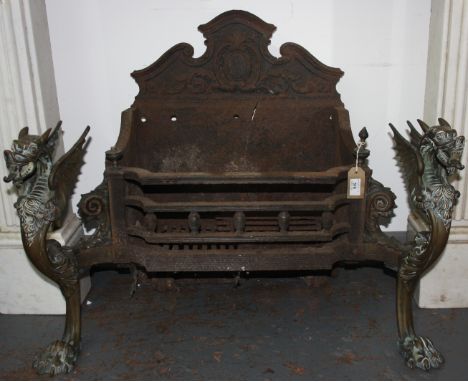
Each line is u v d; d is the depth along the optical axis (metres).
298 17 2.51
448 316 2.29
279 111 2.54
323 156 2.57
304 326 2.21
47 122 2.32
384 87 2.58
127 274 2.64
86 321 2.26
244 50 2.47
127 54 2.55
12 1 2.09
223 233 1.93
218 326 2.21
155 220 1.95
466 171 2.20
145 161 2.57
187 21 2.51
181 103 2.53
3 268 2.30
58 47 2.51
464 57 2.14
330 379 1.90
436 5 2.28
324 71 2.48
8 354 2.08
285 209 1.89
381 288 2.49
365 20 2.49
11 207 2.26
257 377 1.91
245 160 2.61
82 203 1.93
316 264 1.93
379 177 2.72
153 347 2.09
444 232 1.81
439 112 2.24
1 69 2.13
